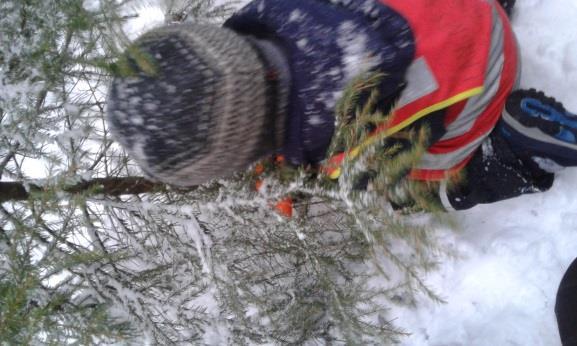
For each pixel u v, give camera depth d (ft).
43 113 5.46
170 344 6.05
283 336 6.73
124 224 6.01
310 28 3.83
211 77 3.16
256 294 6.66
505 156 5.69
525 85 7.10
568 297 5.70
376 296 6.95
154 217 6.06
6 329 4.63
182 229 6.76
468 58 4.45
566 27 7.09
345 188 4.05
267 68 3.50
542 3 7.27
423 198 4.40
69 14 4.21
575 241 6.50
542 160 5.72
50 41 4.65
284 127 3.73
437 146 5.09
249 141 3.38
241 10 4.33
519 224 6.82
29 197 5.11
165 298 6.38
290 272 6.72
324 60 3.72
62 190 5.08
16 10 4.55
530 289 6.54
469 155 5.64
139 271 6.34
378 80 3.93
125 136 3.34
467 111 4.88
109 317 5.66
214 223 6.08
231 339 6.31
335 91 3.71
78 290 5.91
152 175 3.57
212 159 3.28
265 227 5.81
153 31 3.63
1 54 4.86
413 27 4.20
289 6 3.98
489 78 4.92
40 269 5.21
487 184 5.83
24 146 5.24
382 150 4.10
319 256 6.34
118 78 3.44
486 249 6.84
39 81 4.95
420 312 7.01
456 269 6.93
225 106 3.18
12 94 4.84
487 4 4.96
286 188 4.51
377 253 6.69
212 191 5.54
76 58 4.61
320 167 4.27
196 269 5.79
